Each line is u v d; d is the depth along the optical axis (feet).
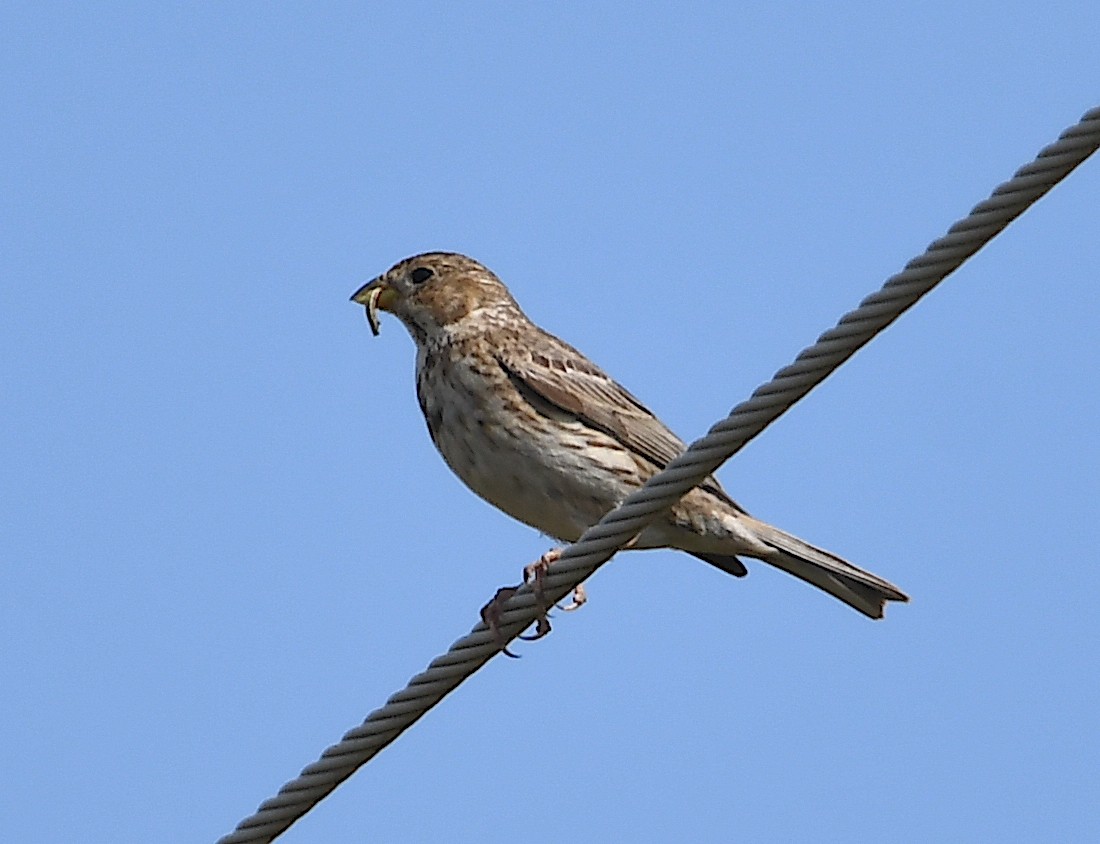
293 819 31.76
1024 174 27.66
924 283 28.55
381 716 32.27
